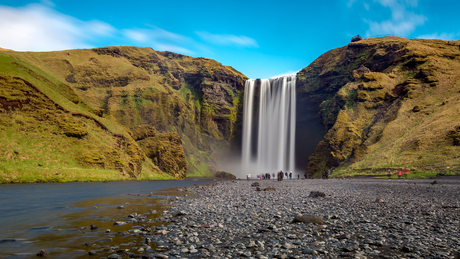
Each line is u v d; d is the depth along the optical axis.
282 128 135.12
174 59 157.12
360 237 8.41
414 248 7.16
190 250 7.06
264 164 136.62
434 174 54.25
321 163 95.81
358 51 121.94
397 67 104.56
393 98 94.38
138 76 124.12
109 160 57.19
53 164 46.34
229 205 16.59
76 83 110.38
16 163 41.31
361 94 99.50
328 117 108.31
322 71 129.75
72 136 55.59
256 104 147.75
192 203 17.73
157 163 79.44
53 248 7.16
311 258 6.43
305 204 16.88
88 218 11.91
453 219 11.34
